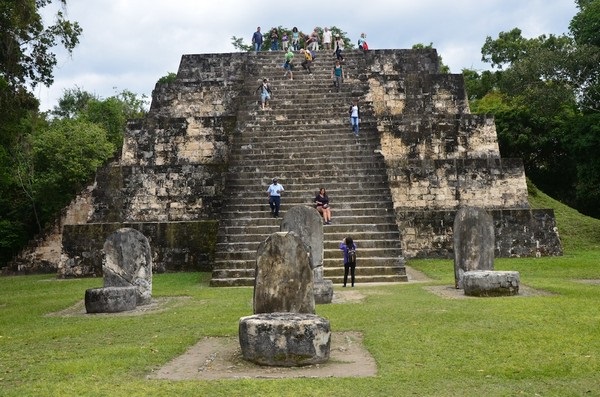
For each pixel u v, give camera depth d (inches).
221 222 723.4
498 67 1760.6
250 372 267.3
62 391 237.3
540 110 1248.8
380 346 311.1
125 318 439.8
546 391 231.8
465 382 244.8
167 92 1074.1
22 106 749.9
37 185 1188.5
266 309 338.6
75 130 1269.7
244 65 1061.1
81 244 837.8
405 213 845.2
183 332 369.1
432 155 938.1
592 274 657.6
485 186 890.1
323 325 282.4
